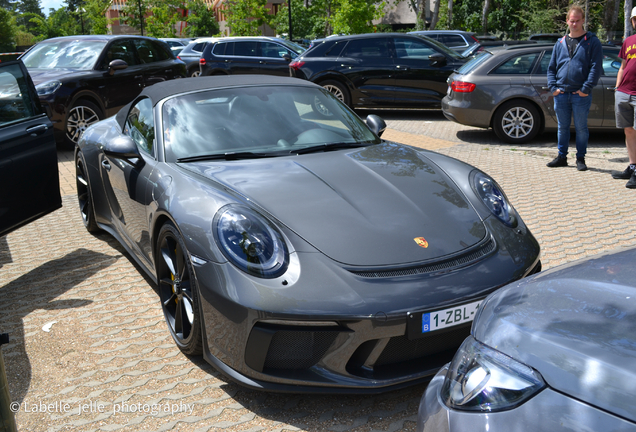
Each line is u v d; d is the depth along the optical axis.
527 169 6.80
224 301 2.32
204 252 2.43
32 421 2.37
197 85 3.80
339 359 2.26
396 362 2.37
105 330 3.16
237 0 35.47
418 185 2.95
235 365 2.36
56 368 2.78
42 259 4.31
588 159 7.28
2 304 3.54
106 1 50.16
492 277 2.42
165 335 3.09
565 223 4.82
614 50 8.16
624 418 1.08
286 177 2.92
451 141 8.76
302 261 2.34
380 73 10.98
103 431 2.30
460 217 2.72
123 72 9.09
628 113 5.90
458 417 1.33
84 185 4.82
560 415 1.15
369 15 25.23
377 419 2.35
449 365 1.53
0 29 66.44
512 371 1.28
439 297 2.29
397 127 10.12
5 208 3.73
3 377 1.53
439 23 37.12
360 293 2.24
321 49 11.36
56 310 3.42
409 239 2.50
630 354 1.18
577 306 1.39
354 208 2.67
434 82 10.77
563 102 6.57
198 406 2.45
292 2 41.47
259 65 14.49
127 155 3.32
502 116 8.40
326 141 3.50
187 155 3.22
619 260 1.63
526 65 8.30
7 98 3.87
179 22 48.19
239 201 2.62
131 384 2.63
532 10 32.75
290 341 2.29
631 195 5.61
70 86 8.27
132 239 3.65
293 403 2.47
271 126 3.50
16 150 3.82
